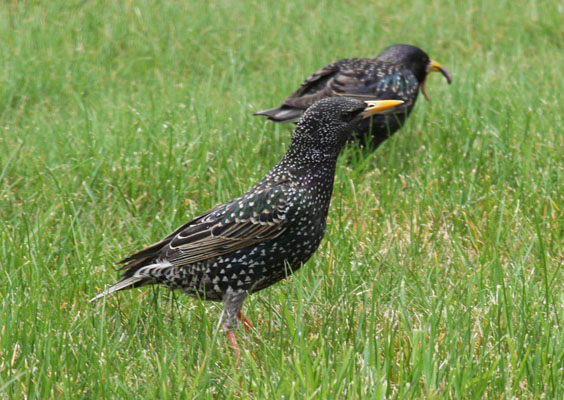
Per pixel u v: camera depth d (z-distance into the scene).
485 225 10.86
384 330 8.26
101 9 19.97
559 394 7.38
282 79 16.44
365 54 18.83
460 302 8.88
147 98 15.61
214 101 15.38
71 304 9.06
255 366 7.43
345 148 12.95
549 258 10.07
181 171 11.97
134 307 8.99
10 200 11.53
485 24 20.17
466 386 7.38
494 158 12.71
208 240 8.28
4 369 7.59
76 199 11.53
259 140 13.54
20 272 9.27
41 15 19.31
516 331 8.34
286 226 8.31
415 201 11.57
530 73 16.77
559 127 13.41
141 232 10.53
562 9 20.48
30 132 13.98
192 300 9.40
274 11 20.45
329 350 7.85
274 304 9.20
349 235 10.55
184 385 7.32
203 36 19.12
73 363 7.79
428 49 19.20
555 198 11.45
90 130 13.64
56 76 16.64
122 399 7.34
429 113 14.67
